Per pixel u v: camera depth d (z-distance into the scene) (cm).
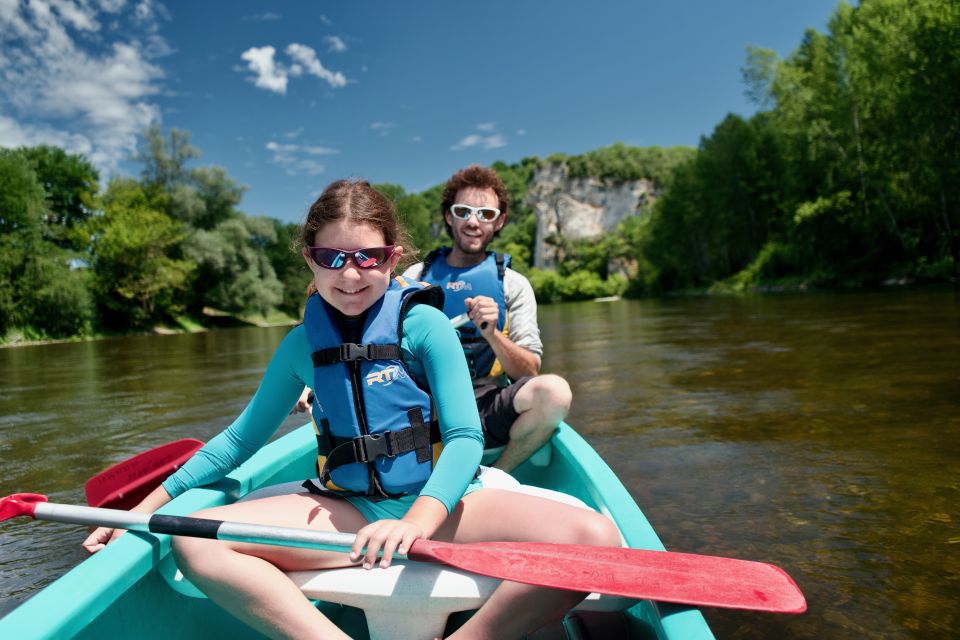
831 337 747
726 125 3180
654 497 251
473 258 230
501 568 100
